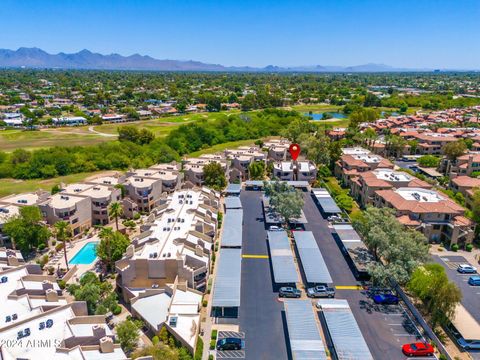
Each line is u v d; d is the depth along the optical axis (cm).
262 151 17800
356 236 9550
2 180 15500
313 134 19975
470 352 6041
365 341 6209
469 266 8469
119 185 11969
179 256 7219
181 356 5522
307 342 5875
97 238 10050
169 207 9969
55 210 9806
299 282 8056
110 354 5153
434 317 6506
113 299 6850
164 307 6662
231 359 5869
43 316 5716
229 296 6944
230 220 10525
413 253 7412
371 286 7838
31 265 7225
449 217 9712
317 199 12388
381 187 11562
